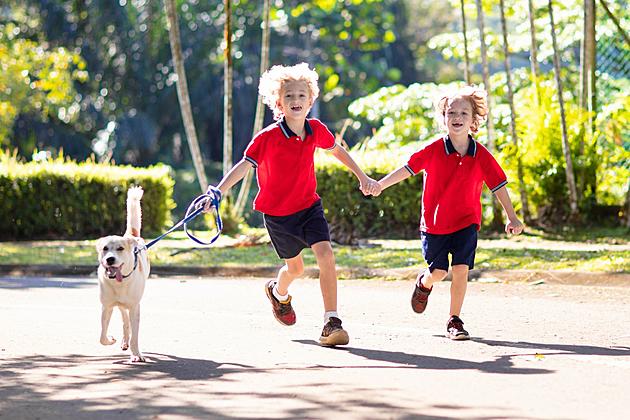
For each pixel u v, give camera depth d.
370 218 19.56
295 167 9.04
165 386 7.23
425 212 9.42
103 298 8.20
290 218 9.09
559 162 18.61
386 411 6.39
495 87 24.14
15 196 21.27
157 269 15.47
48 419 6.35
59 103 37.69
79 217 21.64
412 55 49.44
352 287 13.25
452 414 6.31
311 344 8.99
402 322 10.22
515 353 8.45
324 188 19.66
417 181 19.33
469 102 9.34
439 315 10.66
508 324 9.99
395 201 19.41
